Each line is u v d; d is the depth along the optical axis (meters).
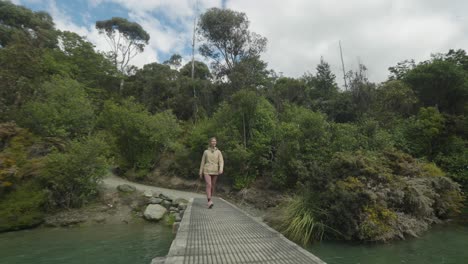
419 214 7.27
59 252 5.78
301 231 6.16
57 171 9.03
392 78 27.27
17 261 5.18
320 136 11.87
